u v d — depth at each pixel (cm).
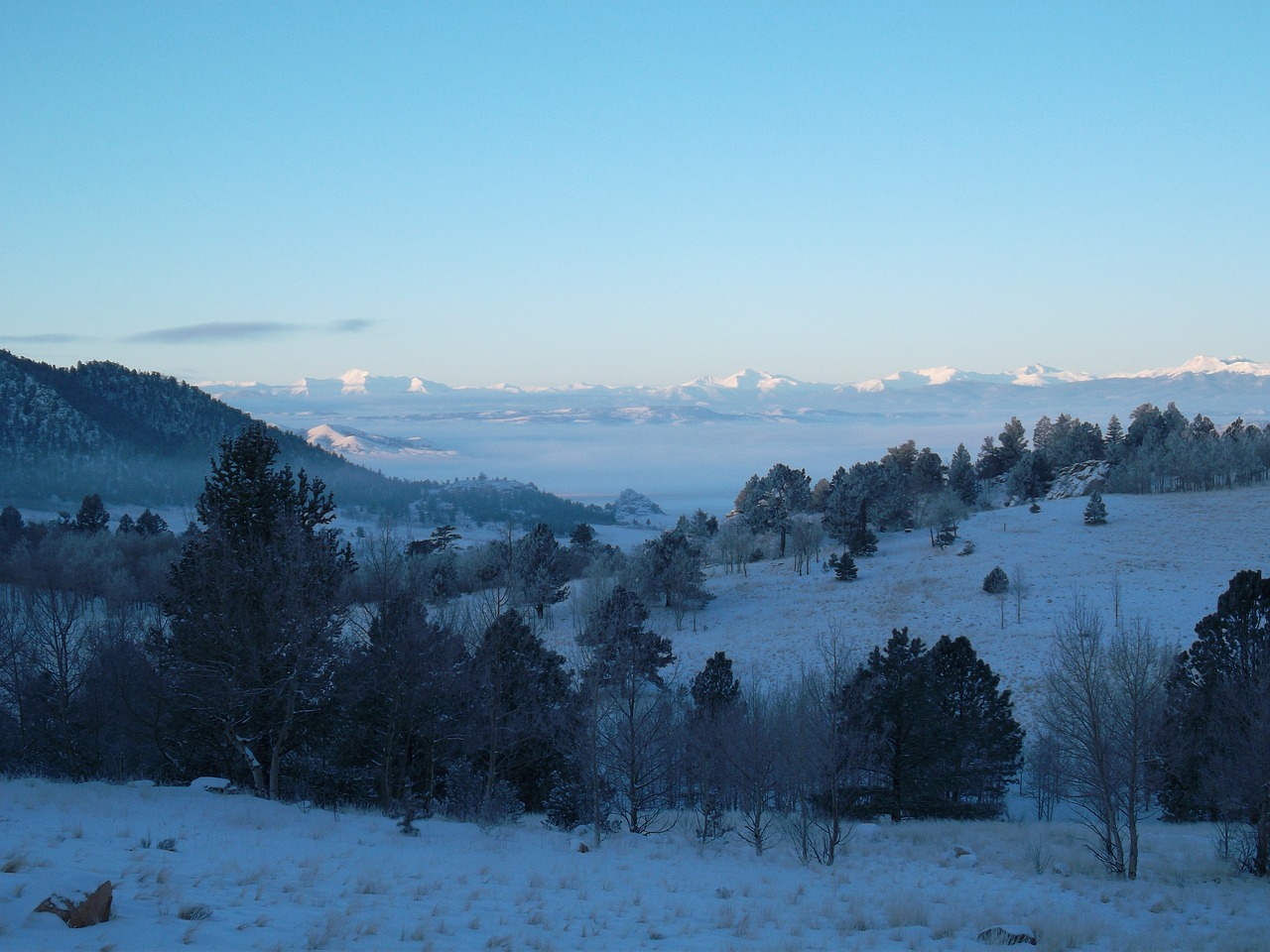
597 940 1389
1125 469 14712
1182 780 3438
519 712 3403
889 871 2420
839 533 12725
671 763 3612
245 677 2809
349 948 1157
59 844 1520
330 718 3134
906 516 13562
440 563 9000
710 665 4938
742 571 11850
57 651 3756
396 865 1833
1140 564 9694
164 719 3466
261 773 2844
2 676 3784
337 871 1677
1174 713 2959
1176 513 11844
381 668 3062
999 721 4297
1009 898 2039
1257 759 2470
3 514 13900
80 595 7062
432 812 2973
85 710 3750
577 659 6250
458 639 3359
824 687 4338
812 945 1481
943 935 1628
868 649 8038
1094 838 3075
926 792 3859
